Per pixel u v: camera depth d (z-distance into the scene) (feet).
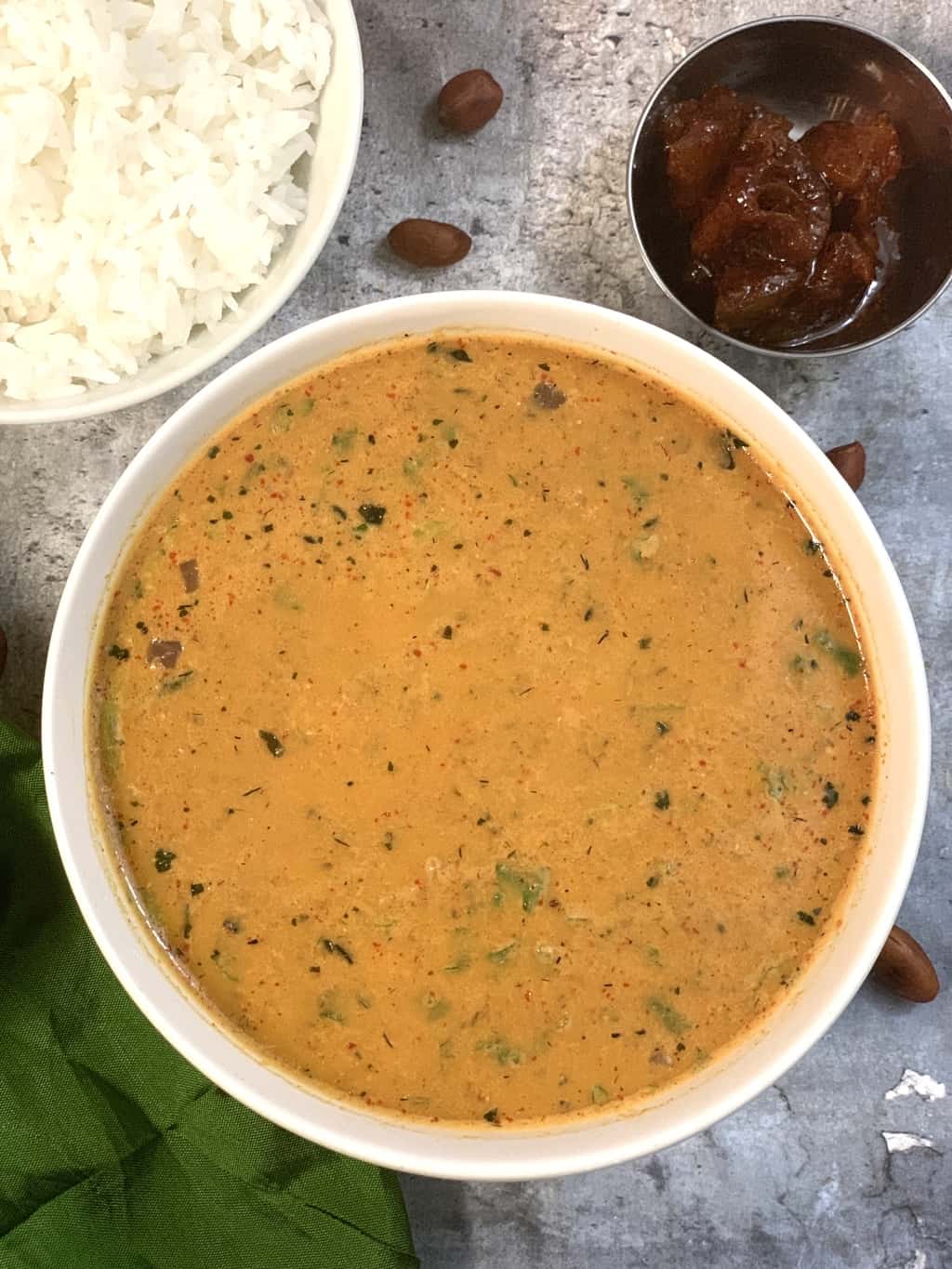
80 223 0.68
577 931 0.61
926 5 0.75
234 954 0.61
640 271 0.75
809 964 0.61
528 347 0.62
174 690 0.62
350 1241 0.69
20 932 0.70
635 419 0.62
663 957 0.61
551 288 0.75
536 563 0.62
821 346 0.72
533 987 0.61
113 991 0.71
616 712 0.62
